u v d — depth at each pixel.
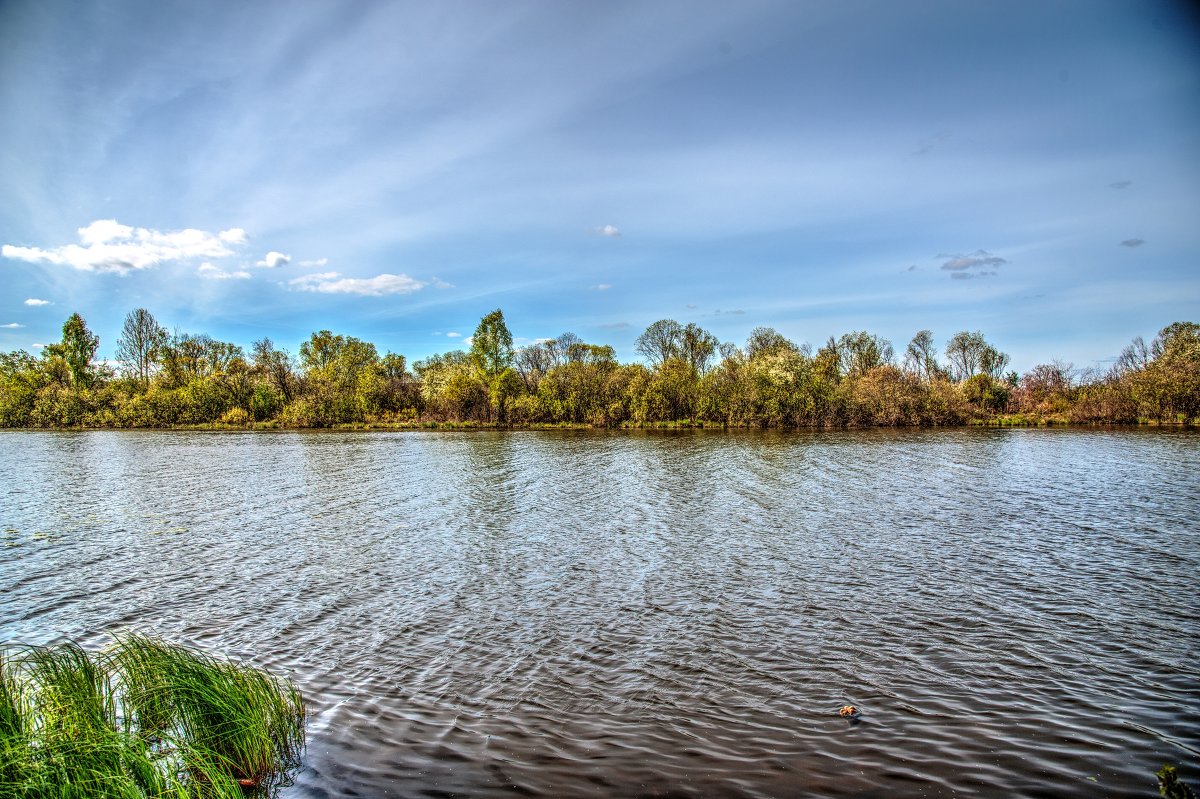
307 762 7.20
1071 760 7.16
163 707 7.52
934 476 29.09
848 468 32.31
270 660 10.04
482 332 83.00
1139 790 6.62
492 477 30.91
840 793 6.61
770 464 34.41
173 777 6.29
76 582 14.17
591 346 103.56
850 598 12.58
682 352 87.44
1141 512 20.27
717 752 7.39
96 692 7.74
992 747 7.44
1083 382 76.62
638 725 8.01
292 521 20.55
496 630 11.16
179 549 16.98
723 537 17.61
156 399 84.56
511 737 7.75
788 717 8.16
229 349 105.62
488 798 6.57
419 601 12.70
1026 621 11.30
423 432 71.19
